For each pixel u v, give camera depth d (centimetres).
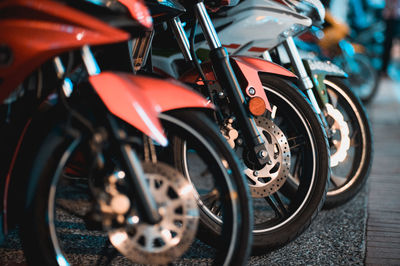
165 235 144
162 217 139
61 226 223
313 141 200
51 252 139
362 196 289
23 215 138
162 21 193
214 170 148
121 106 135
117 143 138
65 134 138
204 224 179
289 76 203
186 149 183
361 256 203
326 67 253
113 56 163
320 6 233
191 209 140
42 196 138
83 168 165
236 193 145
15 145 152
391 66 1061
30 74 146
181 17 213
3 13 135
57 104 146
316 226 237
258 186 195
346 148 248
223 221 148
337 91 261
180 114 148
